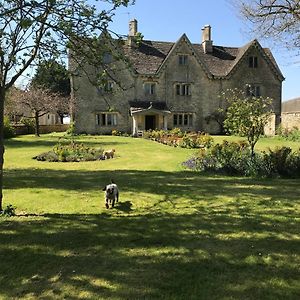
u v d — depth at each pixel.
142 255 5.45
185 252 5.56
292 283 4.52
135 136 37.94
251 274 4.77
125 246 5.85
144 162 18.61
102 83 7.64
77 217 7.79
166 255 5.44
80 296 4.22
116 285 4.48
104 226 7.01
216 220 7.42
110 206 8.87
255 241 6.06
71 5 6.86
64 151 20.02
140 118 40.62
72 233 6.55
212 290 4.34
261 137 36.62
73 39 7.11
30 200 9.53
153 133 33.88
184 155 21.36
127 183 11.95
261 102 16.09
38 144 29.06
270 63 44.66
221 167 14.80
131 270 4.91
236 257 5.35
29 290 4.38
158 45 45.22
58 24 6.79
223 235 6.39
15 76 7.46
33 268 5.01
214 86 43.69
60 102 43.88
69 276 4.74
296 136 33.28
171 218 7.63
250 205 8.77
